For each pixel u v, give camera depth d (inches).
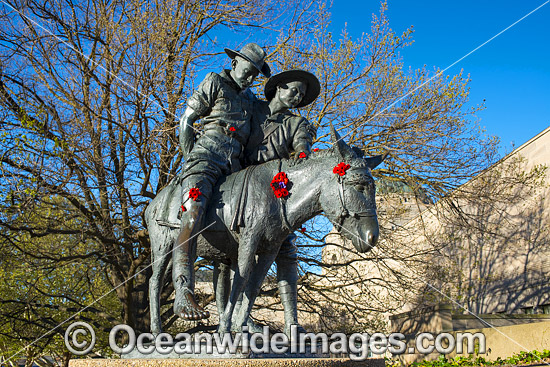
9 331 505.0
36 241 505.0
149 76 428.1
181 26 467.5
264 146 177.6
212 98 174.9
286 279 173.6
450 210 517.7
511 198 515.2
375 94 457.7
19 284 522.9
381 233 495.2
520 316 568.1
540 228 708.7
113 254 465.7
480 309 814.5
